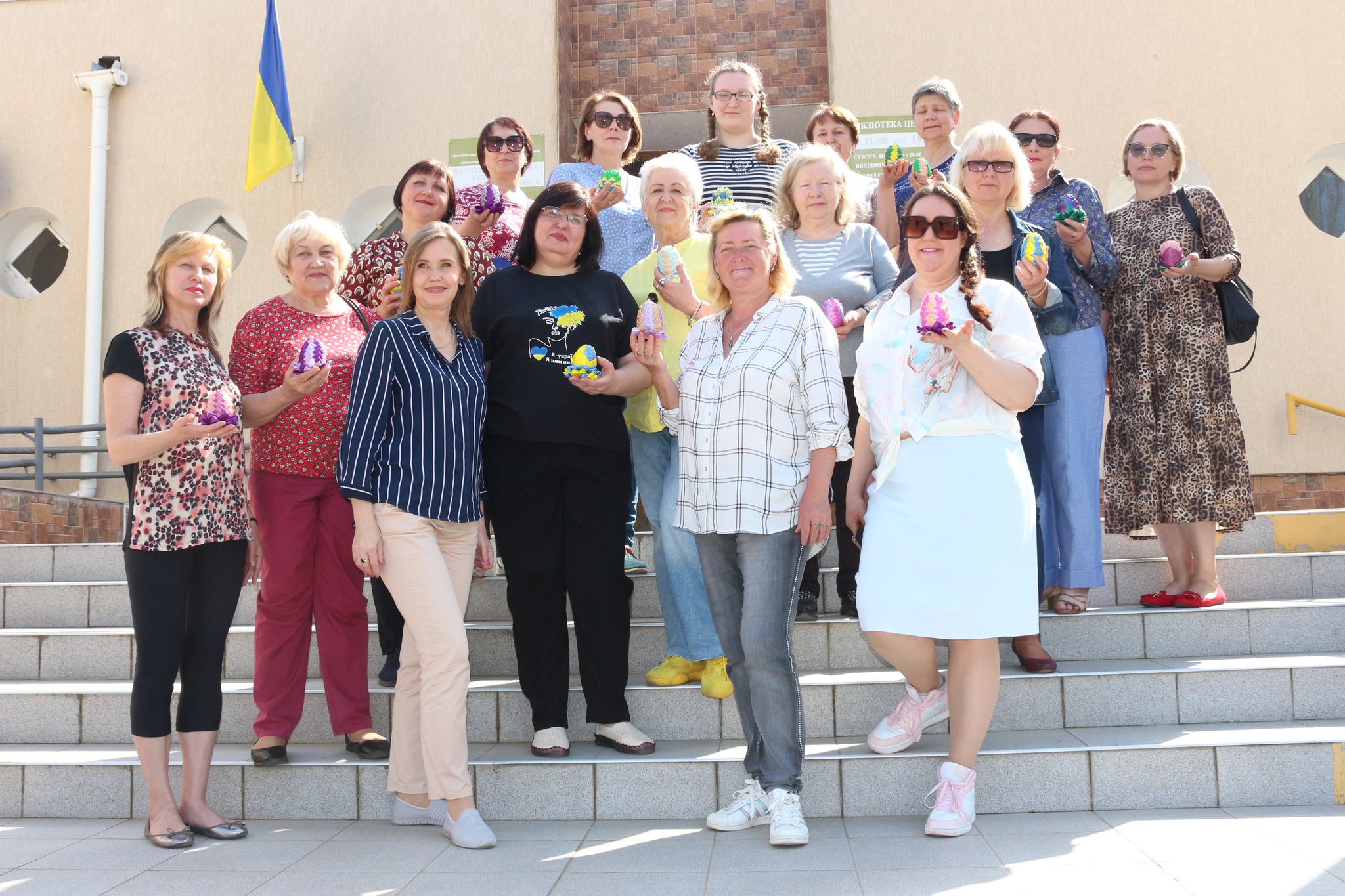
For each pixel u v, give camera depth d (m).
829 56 7.54
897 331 3.28
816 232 4.34
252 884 2.84
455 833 3.16
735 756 3.44
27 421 7.99
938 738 3.64
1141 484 4.36
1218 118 7.23
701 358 3.36
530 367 3.55
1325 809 3.21
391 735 3.79
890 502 3.22
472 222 4.29
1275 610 4.09
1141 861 2.80
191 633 3.41
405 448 3.28
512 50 7.82
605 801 3.42
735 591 3.28
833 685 3.73
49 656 4.43
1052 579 4.30
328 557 3.67
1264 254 7.13
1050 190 4.38
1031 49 7.39
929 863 2.85
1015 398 3.07
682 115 8.30
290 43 7.98
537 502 3.52
